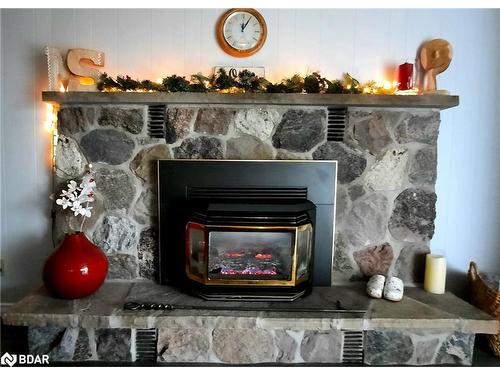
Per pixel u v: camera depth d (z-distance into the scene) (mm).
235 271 2031
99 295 2084
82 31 2326
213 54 2348
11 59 2340
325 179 2223
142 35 2330
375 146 2229
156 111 2203
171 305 1931
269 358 1930
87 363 1912
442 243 2473
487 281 2264
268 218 1963
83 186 2090
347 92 2145
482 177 2428
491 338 2061
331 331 1934
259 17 2287
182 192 2215
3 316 1839
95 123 2203
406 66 2193
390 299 2059
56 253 2014
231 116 2209
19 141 2383
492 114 2389
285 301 2021
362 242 2293
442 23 2336
